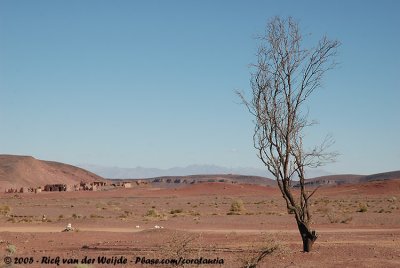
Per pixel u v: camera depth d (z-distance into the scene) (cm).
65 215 6850
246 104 2355
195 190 16388
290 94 2328
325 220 5316
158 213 6412
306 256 2222
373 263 2033
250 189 16950
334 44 2328
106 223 5031
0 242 2903
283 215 6309
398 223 4891
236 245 2627
